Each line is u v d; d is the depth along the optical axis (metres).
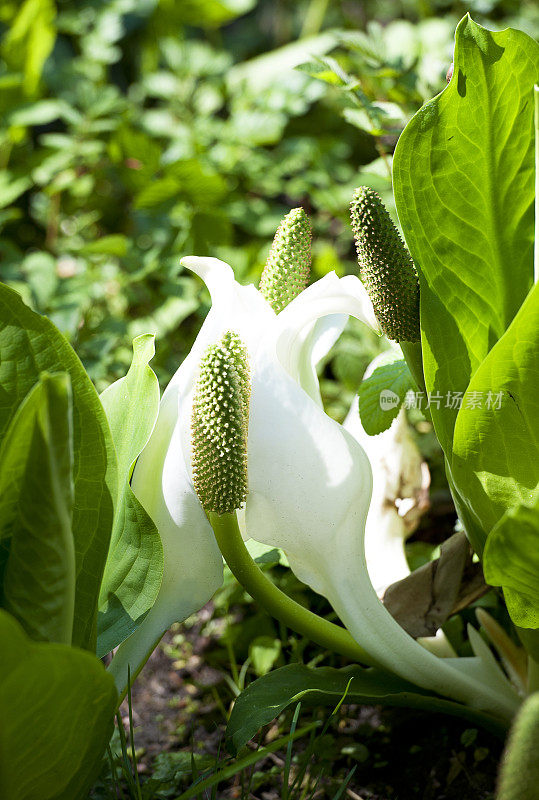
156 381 0.73
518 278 0.72
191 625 0.98
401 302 0.71
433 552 0.88
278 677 0.75
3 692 0.61
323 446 0.70
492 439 0.69
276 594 0.73
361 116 0.88
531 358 0.67
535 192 0.70
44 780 0.65
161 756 0.81
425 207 0.72
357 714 0.86
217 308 0.73
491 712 0.76
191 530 0.73
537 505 0.64
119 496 0.73
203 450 0.69
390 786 0.80
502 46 0.69
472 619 0.86
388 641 0.74
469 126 0.71
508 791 0.60
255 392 0.71
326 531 0.72
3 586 0.67
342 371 1.08
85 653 0.61
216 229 1.25
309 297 0.71
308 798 0.78
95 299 1.25
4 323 0.70
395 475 0.83
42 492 0.63
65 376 0.62
